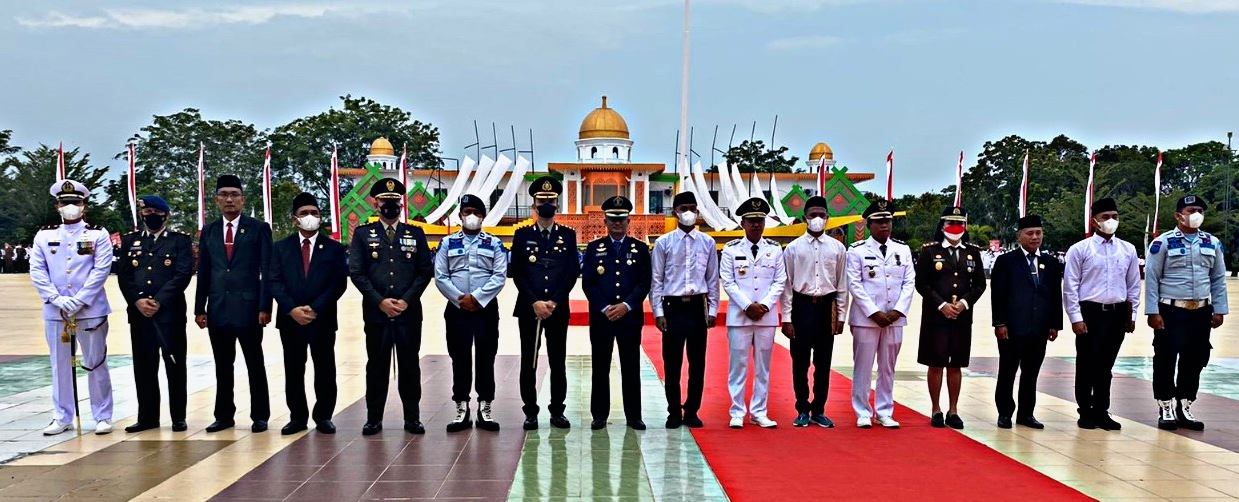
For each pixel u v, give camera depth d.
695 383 8.36
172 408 8.13
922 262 8.45
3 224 61.75
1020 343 8.32
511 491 6.13
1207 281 8.37
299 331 8.04
